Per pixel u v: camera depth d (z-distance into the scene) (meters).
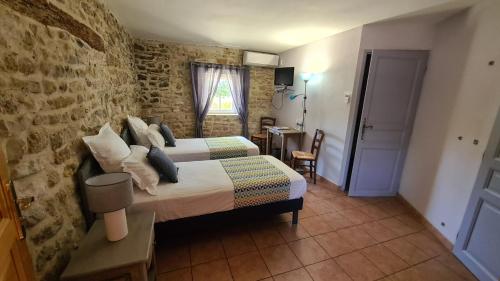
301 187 2.40
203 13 2.80
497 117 1.78
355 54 3.09
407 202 3.03
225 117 5.34
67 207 1.42
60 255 1.32
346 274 1.88
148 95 4.67
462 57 2.31
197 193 2.02
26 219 1.07
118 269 1.17
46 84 1.30
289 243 2.23
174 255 2.03
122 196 1.28
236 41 4.30
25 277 0.80
